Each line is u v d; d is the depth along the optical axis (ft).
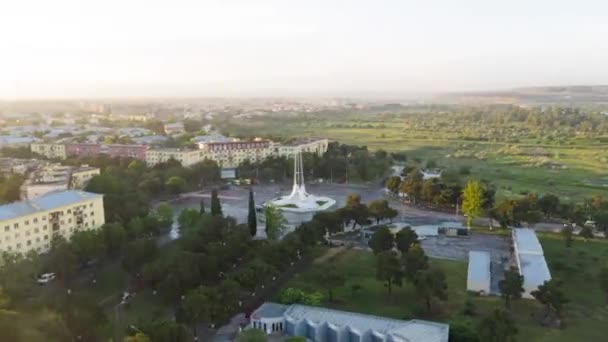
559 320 591.37
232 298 577.02
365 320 561.84
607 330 568.00
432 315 609.01
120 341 527.40
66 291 644.69
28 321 490.49
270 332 562.66
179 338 481.05
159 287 618.85
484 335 496.64
